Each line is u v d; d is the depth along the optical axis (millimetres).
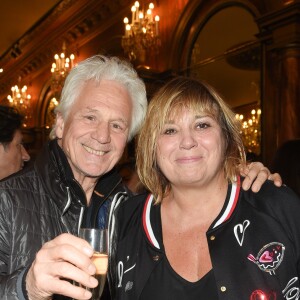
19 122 2680
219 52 6582
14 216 1588
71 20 10531
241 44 6188
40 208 1644
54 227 1637
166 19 7609
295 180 2461
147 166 1786
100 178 1906
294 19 5285
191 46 7137
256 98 5883
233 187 1671
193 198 1668
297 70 5340
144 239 1672
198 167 1599
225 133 1704
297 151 2523
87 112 1759
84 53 10562
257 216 1579
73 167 1803
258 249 1521
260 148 5727
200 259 1577
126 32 7301
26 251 1560
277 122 5551
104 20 9641
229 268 1496
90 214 1869
